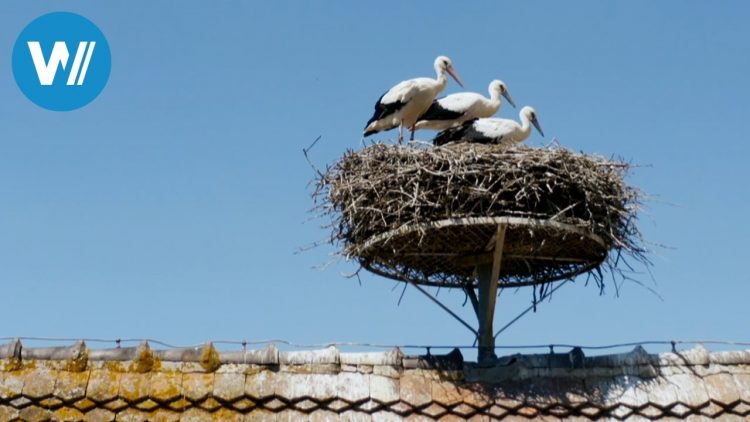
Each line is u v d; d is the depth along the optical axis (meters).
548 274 10.25
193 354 8.22
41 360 8.09
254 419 7.89
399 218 9.40
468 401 8.24
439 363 8.49
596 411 8.23
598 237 9.18
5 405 7.79
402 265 10.18
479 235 9.44
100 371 8.06
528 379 8.45
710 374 8.48
